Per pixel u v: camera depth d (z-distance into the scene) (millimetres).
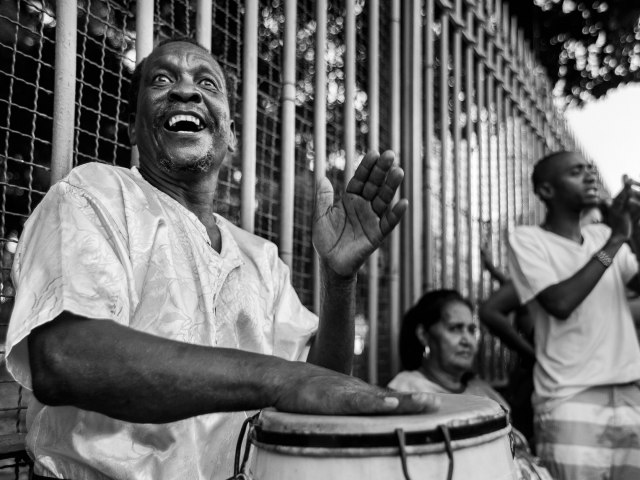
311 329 1511
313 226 1314
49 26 1995
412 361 2543
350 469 753
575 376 2180
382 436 748
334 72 2742
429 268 3055
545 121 4984
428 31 3105
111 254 1088
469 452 782
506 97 4074
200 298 1232
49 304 981
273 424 804
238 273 1383
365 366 2715
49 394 951
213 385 909
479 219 3674
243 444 1271
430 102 3100
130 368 918
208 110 1429
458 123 3332
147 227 1188
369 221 1263
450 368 2434
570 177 2367
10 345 967
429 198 3076
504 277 3277
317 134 2344
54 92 1491
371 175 1245
